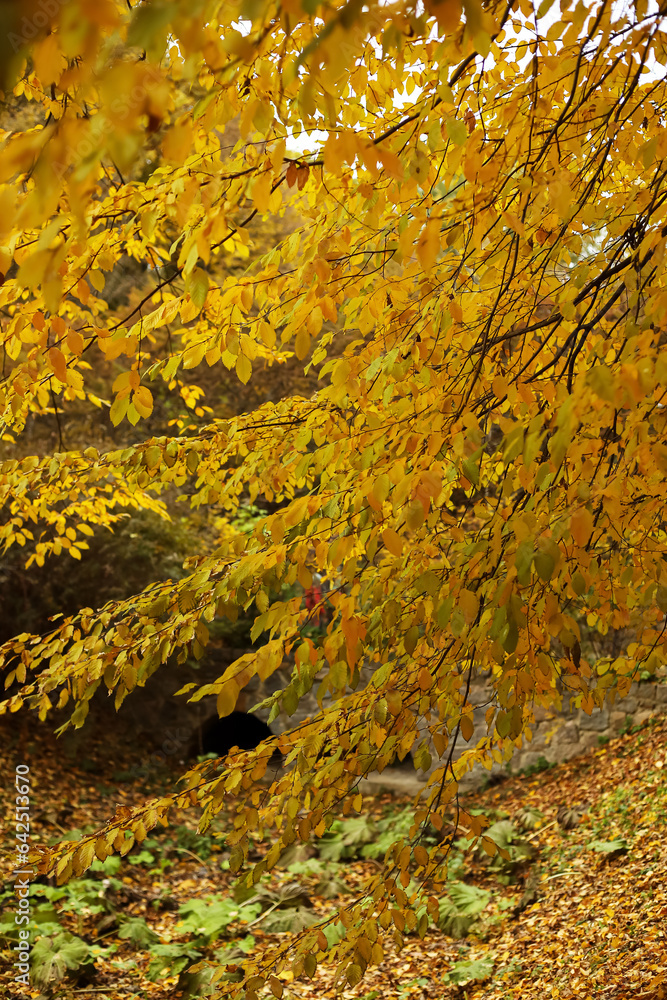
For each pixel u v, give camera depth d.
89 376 9.71
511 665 1.94
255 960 2.39
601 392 1.44
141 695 11.27
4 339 2.27
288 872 8.28
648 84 2.46
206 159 1.95
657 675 9.41
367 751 2.28
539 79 2.12
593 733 9.60
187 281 1.70
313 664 2.09
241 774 2.21
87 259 1.94
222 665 11.44
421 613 2.19
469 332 2.35
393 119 2.19
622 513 2.07
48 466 3.13
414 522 1.69
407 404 2.14
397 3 1.31
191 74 1.25
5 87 0.82
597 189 2.49
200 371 11.76
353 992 5.68
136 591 9.77
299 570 1.95
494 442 3.08
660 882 5.62
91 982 5.84
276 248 2.16
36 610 10.01
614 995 4.39
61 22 0.85
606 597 2.61
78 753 10.24
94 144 1.08
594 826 7.42
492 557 1.94
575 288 2.37
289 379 11.62
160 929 7.01
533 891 6.70
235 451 2.90
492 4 1.91
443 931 6.57
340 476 2.48
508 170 2.14
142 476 2.80
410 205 2.24
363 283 2.24
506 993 5.12
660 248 1.79
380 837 8.70
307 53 1.12
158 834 9.00
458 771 3.17
